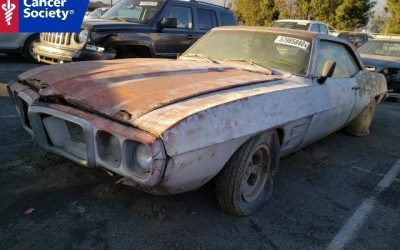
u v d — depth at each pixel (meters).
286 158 4.38
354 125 5.54
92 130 2.36
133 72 3.03
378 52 10.59
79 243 2.43
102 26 6.43
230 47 4.14
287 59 3.81
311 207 3.29
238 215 2.92
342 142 5.33
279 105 2.98
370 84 5.11
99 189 3.08
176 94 2.57
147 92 2.59
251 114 2.69
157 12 7.18
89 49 6.34
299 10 31.06
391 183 4.02
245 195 2.96
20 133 4.20
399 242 2.92
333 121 4.05
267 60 3.84
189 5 7.74
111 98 2.51
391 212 3.38
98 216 2.73
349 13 30.66
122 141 2.22
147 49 7.05
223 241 2.63
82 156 2.52
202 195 3.17
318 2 30.56
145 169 2.23
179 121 2.23
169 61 3.78
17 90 3.07
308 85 3.52
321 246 2.75
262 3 30.81
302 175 3.96
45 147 2.75
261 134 2.82
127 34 6.66
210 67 3.52
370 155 4.89
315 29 13.33
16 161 3.46
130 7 7.57
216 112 2.44
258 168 3.08
